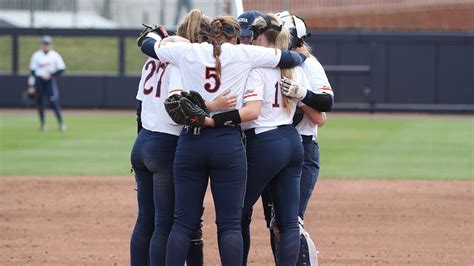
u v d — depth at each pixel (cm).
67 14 10125
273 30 2002
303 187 2128
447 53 8569
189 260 2095
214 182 1909
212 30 1920
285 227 1994
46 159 4862
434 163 4834
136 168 2034
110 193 3731
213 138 1878
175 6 9731
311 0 10038
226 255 1895
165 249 1966
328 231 2959
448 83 8581
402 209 3400
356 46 8619
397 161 4912
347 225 3067
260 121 1956
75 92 8925
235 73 1908
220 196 1905
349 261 2509
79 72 9569
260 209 3362
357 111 8669
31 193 3716
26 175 4253
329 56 8644
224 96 1891
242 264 2005
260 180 1973
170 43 1936
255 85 1922
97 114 8331
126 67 9875
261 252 2619
